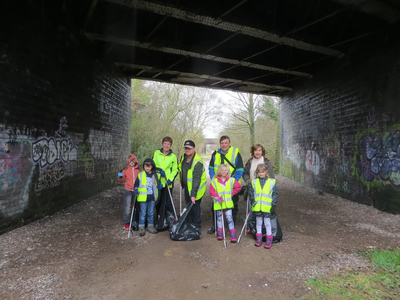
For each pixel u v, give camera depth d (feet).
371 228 18.01
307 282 11.05
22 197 16.43
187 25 27.27
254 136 70.38
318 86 35.04
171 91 63.72
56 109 20.12
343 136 28.89
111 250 14.20
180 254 13.80
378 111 23.25
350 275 11.61
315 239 16.17
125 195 17.69
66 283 10.78
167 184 17.34
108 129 31.63
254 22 23.43
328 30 26.32
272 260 13.21
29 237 15.06
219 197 15.29
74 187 23.15
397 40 21.12
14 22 15.64
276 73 39.34
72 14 22.43
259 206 14.74
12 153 15.53
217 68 36.50
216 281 11.23
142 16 25.11
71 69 22.39
